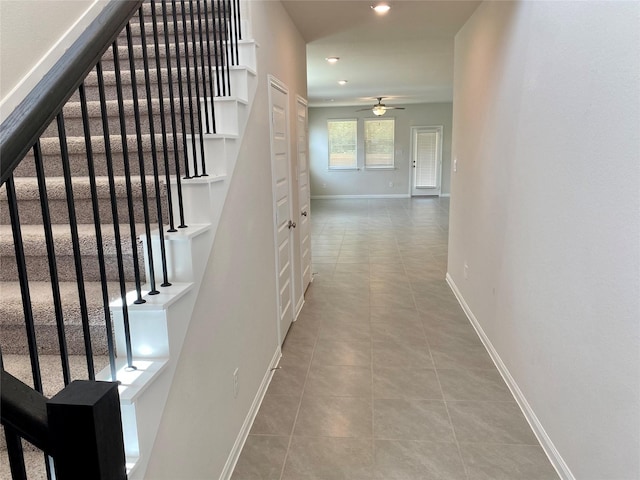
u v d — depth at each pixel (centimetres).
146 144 207
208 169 201
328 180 1312
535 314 226
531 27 225
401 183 1289
